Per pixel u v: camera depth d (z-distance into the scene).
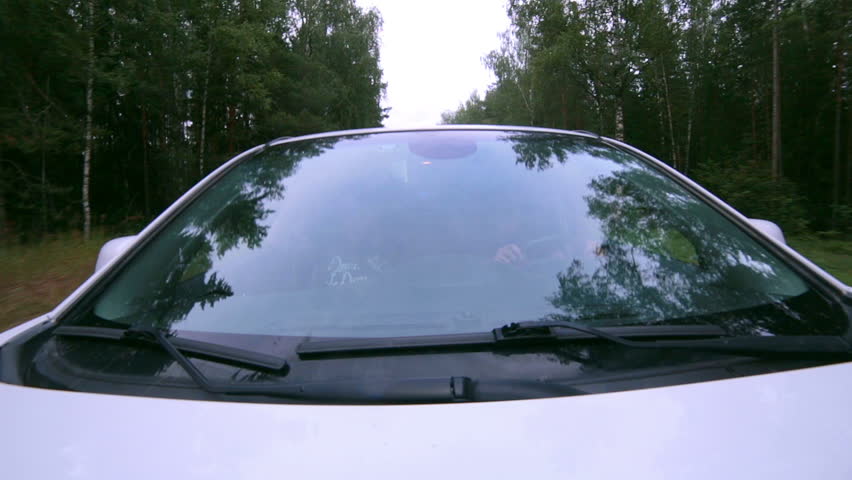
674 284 1.65
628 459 1.03
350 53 49.31
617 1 35.03
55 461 1.08
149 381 1.29
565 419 1.12
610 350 1.35
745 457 1.04
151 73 28.92
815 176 45.50
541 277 1.70
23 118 20.80
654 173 2.24
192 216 1.99
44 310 6.31
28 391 1.28
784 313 1.47
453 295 1.64
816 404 1.16
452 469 1.01
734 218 1.90
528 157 2.31
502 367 1.30
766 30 38.50
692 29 46.66
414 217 1.96
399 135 2.52
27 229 21.12
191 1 29.33
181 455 1.07
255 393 1.22
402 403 1.18
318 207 2.03
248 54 32.78
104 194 34.62
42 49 20.94
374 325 1.53
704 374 1.26
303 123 40.44
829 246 9.66
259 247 1.86
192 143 37.53
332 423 1.13
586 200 2.06
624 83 36.50
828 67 41.34
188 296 1.65
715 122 49.59
